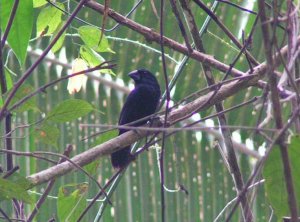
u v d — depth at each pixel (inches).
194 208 519.2
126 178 522.6
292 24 273.7
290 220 257.4
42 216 508.1
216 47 504.1
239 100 513.3
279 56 256.4
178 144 518.6
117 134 366.0
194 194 520.1
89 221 515.5
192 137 518.0
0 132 446.6
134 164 523.2
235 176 369.1
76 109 315.3
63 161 342.0
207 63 380.8
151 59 520.4
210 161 519.2
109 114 524.7
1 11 347.3
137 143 411.8
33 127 319.9
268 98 259.4
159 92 507.2
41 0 384.8
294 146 262.1
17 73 521.7
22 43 349.4
